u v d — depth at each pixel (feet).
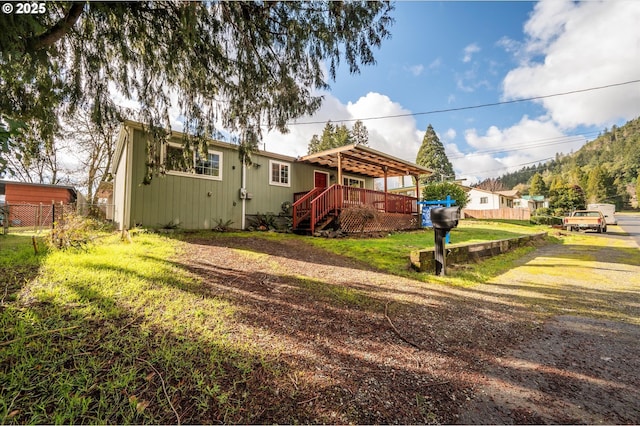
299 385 5.82
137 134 24.80
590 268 20.20
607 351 8.09
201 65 14.10
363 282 13.58
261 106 16.35
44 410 4.50
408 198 44.11
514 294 13.70
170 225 26.40
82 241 15.23
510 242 28.14
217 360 6.28
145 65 13.96
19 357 5.67
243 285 11.59
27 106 13.14
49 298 8.36
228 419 4.72
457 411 5.38
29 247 15.19
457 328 9.43
